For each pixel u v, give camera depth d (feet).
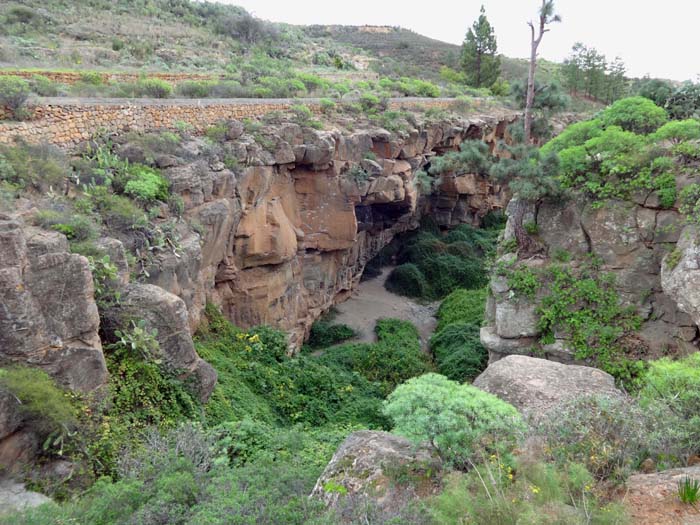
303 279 83.20
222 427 42.09
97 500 27.37
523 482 23.29
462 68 199.93
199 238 54.70
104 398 35.91
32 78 62.23
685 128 54.75
